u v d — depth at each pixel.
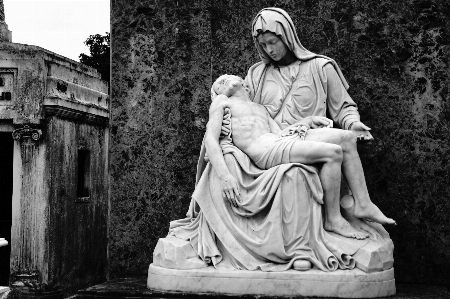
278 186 3.28
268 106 3.79
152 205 4.61
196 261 3.35
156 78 4.68
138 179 4.64
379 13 4.31
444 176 4.13
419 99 4.21
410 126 4.21
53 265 7.49
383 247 3.31
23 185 7.40
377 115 4.26
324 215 3.42
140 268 4.57
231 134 3.55
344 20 4.37
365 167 4.24
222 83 3.73
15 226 7.39
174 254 3.37
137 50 4.71
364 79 4.30
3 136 7.75
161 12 4.70
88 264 8.64
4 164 7.75
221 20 4.60
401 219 4.16
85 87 8.84
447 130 4.15
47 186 7.43
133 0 4.74
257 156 3.45
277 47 3.71
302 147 3.34
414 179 4.17
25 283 7.28
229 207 3.40
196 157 4.57
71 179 8.14
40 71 7.45
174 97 4.64
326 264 3.19
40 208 7.38
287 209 3.27
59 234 7.70
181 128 4.61
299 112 3.71
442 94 4.18
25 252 7.34
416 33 4.25
